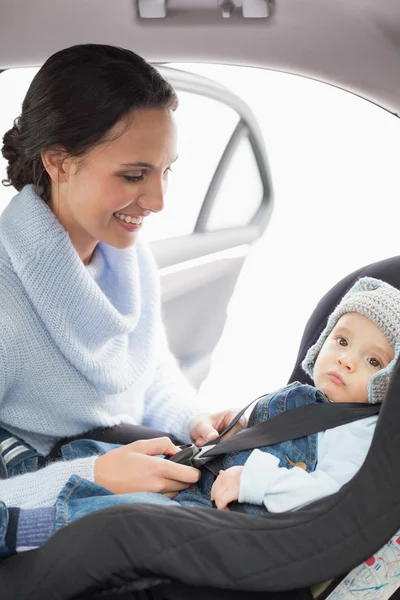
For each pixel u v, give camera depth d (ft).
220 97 7.43
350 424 4.11
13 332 4.10
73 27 4.79
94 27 4.80
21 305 4.16
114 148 3.95
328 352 4.53
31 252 4.09
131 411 4.91
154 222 7.33
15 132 4.32
